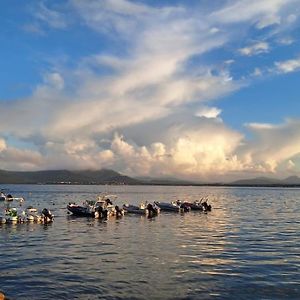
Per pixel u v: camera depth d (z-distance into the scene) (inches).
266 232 2337.6
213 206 5132.9
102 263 1430.9
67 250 1699.1
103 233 2279.8
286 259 1512.1
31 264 1411.2
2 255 1579.7
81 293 1086.4
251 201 6628.9
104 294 1079.6
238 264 1423.5
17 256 1558.8
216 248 1755.7
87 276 1250.0
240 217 3435.0
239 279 1228.5
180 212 3973.9
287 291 1121.4
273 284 1182.3
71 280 1204.5
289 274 1289.4
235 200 7012.8
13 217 2630.4
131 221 3019.2
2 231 2295.8
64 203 5423.2
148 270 1331.2
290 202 6299.2
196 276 1259.8
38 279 1213.7
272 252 1658.5
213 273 1296.8
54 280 1203.2
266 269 1354.6
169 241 1974.7
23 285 1153.4
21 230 2349.9
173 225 2755.9
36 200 6250.0
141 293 1091.9
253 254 1611.7
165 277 1245.1
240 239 2038.6
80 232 2311.8
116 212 3422.7
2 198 5959.6
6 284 1162.0
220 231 2401.6
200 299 1053.8
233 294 1093.1
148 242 1940.2
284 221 3058.6
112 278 1228.5
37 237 2082.9
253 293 1103.0
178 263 1437.0
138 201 6555.1
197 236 2166.6
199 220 3139.8
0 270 1322.6
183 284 1174.3
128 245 1843.0
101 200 3993.6
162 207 4099.4
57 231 2336.4
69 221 2938.0
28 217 2714.1
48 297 1053.2
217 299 1055.0
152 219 3201.3
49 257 1539.1
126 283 1178.0
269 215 3668.8
